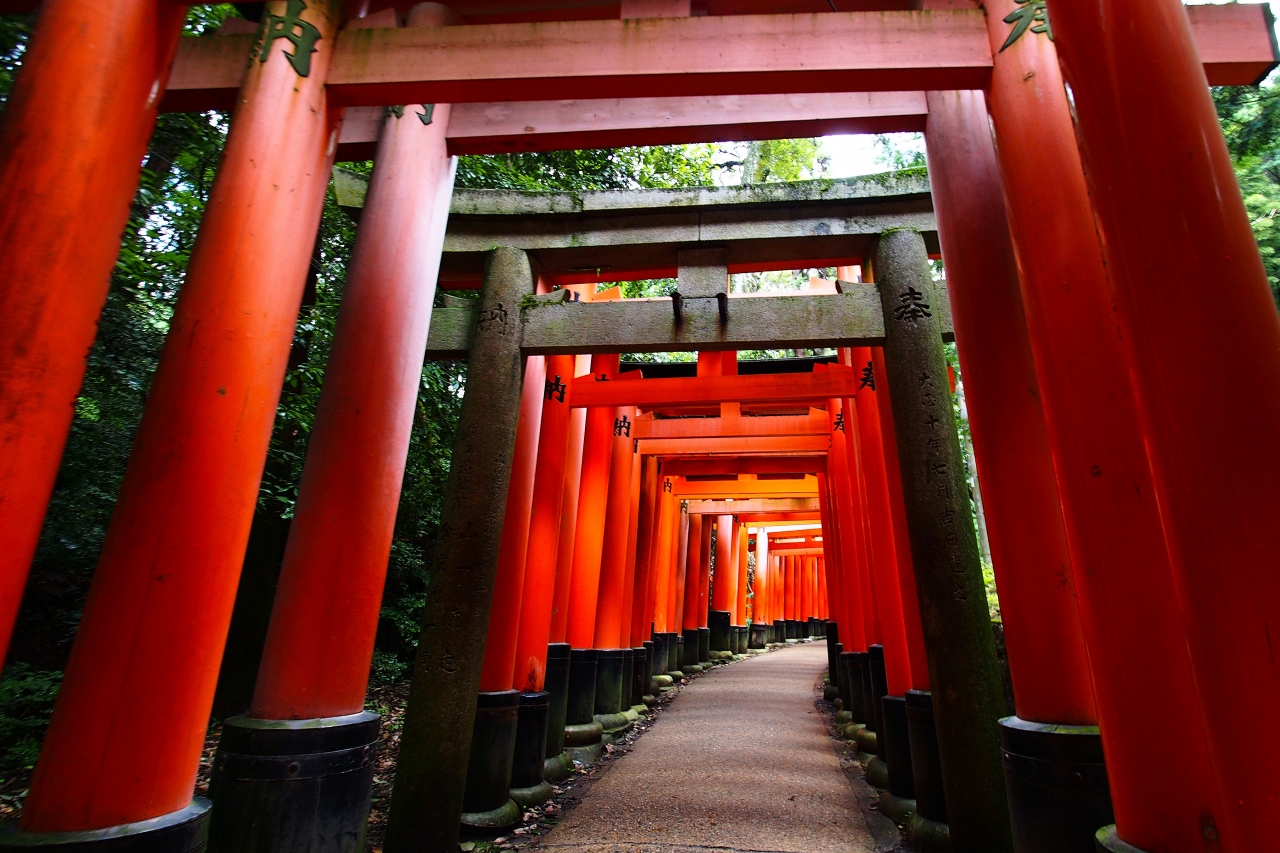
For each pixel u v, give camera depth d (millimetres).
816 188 6617
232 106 4352
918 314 5770
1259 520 1955
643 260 7027
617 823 6301
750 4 5910
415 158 5297
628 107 5242
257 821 3752
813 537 29062
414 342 5043
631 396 9016
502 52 3979
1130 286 2348
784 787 7531
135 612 2904
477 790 6090
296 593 4324
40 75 2830
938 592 5031
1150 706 2715
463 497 5824
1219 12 4109
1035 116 3662
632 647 13352
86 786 2707
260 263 3383
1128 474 2959
